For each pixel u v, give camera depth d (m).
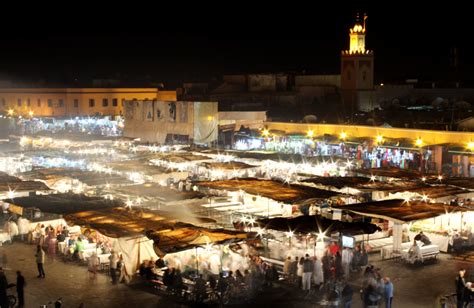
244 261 24.58
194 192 33.06
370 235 29.39
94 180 36.09
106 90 93.12
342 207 28.11
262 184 33.19
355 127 49.50
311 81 85.19
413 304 21.81
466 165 40.28
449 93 77.56
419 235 27.91
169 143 57.88
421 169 42.22
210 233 23.69
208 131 58.50
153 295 23.44
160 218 26.42
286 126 55.84
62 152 49.62
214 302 22.59
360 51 77.12
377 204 28.55
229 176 42.75
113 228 24.94
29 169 47.06
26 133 70.12
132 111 63.97
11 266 27.02
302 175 40.16
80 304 20.66
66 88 92.19
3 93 92.00
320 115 71.81
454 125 51.81
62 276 25.75
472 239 29.05
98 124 76.00
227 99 81.75
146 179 38.75
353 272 25.47
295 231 24.78
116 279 24.92
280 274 25.42
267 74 88.94
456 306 21.66
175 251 22.42
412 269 25.92
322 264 24.12
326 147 48.91
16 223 31.30
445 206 28.08
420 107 68.12
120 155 48.44
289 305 22.17
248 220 29.48
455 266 26.38
